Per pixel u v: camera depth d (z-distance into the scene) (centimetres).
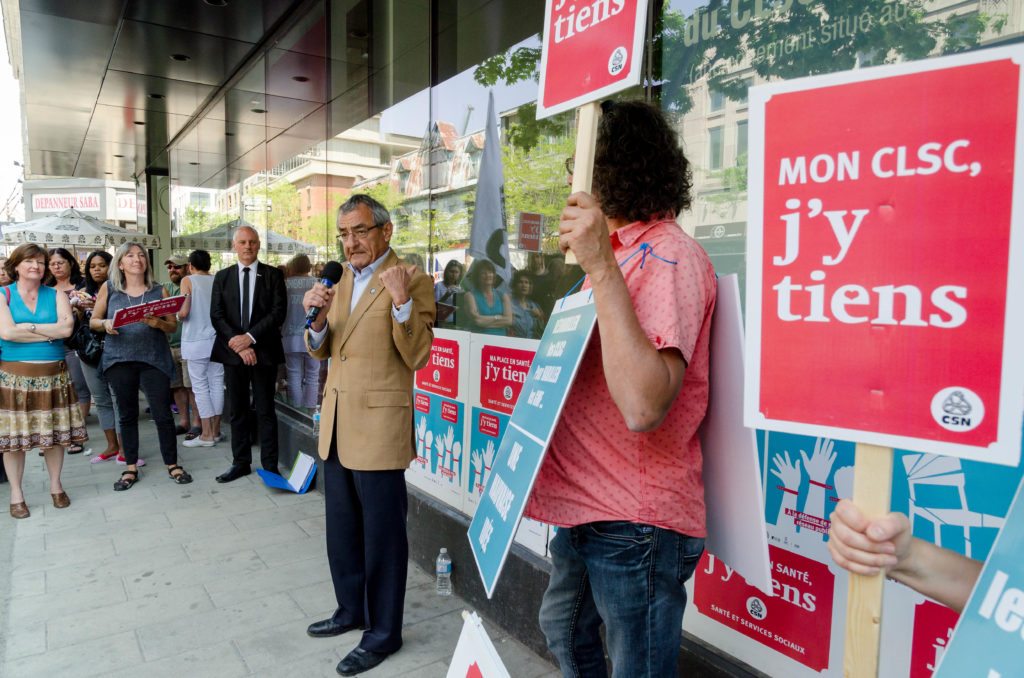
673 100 229
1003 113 81
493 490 153
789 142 98
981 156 83
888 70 89
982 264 83
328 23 518
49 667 263
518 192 321
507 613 287
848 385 94
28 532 405
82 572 349
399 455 259
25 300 422
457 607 311
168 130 1008
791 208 98
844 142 93
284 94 609
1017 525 81
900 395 90
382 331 259
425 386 364
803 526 185
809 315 97
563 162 295
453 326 365
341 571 285
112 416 566
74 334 540
